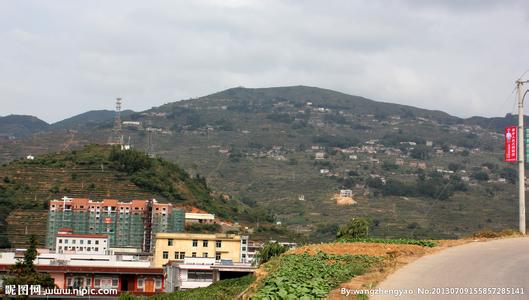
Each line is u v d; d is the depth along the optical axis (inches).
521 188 1567.4
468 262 1080.2
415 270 1024.9
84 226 5497.1
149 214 5595.5
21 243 5339.6
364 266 1102.4
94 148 7741.1
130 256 4175.7
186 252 4239.7
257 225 6717.5
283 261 1201.4
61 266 3115.2
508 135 1603.1
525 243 1332.4
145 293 3090.6
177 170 7657.5
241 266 2994.6
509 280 919.7
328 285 917.2
